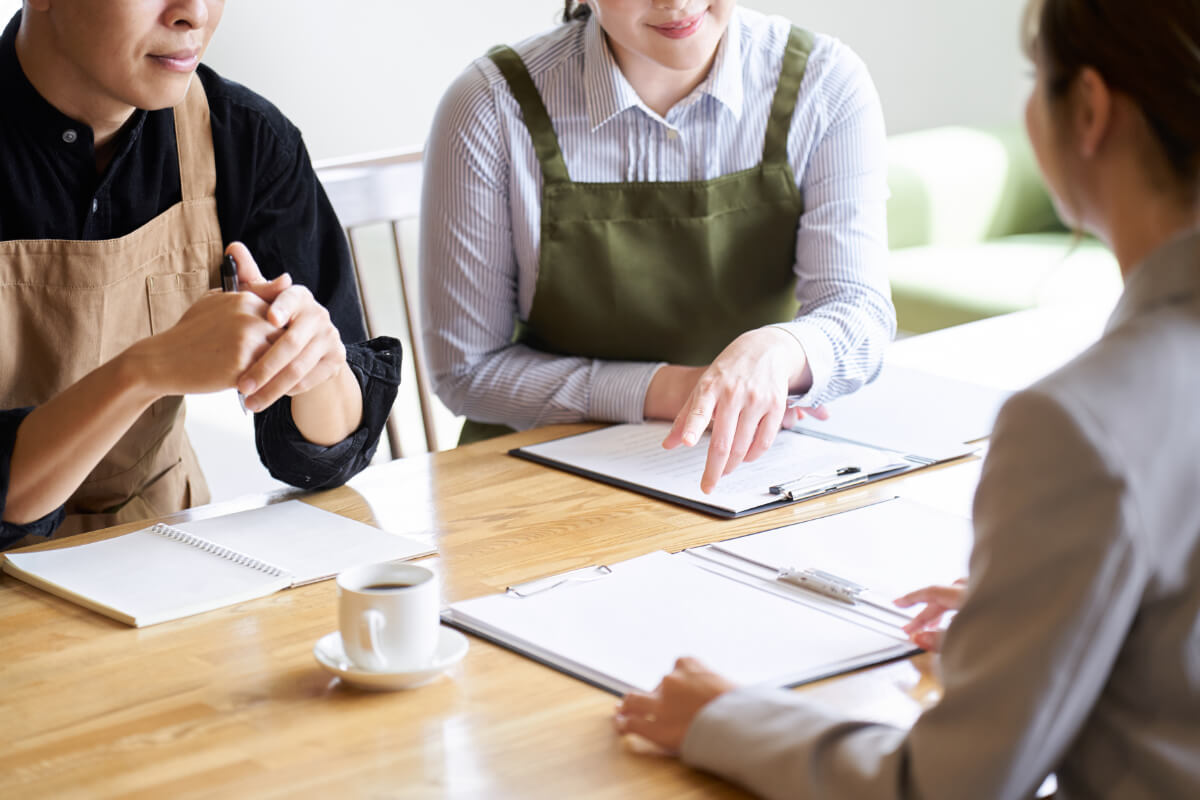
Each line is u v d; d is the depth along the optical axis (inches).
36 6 51.8
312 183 64.1
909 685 34.1
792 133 67.1
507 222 66.6
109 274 57.4
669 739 31.0
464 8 138.0
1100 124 26.3
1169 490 24.3
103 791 30.4
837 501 49.5
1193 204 26.1
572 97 65.9
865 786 26.2
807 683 34.2
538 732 32.4
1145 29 25.0
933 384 64.4
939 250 155.3
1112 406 24.3
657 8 59.3
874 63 176.4
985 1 181.5
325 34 130.3
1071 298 132.6
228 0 123.8
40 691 35.9
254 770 31.1
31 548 47.5
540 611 39.3
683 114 65.8
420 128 138.3
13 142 55.1
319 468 52.7
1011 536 24.5
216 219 60.8
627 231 66.7
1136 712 25.4
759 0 164.9
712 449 51.2
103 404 46.6
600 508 49.8
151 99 52.4
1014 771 24.3
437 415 124.6
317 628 39.6
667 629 37.7
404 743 32.1
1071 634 23.8
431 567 44.1
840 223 66.9
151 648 38.5
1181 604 24.7
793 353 57.6
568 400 63.3
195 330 47.1
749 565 42.8
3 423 47.8
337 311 64.3
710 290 67.9
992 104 185.0
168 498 64.7
